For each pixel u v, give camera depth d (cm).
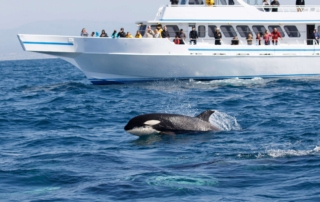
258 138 5769
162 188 3838
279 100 9788
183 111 8556
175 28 13450
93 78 13062
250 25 13725
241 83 13012
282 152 4888
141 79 13125
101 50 12569
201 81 13350
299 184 3888
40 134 6562
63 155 5081
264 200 3556
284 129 6384
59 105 9569
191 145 5397
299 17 13862
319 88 11712
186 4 13525
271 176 4119
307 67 13900
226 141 5597
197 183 3953
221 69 13338
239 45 13312
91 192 3794
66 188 3941
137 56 12662
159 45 12756
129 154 5066
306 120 7106
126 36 13025
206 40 13500
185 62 13012
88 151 5253
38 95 11488
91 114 8312
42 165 4672
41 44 12475
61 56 12769
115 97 10669
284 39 14000
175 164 4562
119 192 3772
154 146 5412
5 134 6625
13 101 10550
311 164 4409
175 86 12494
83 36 12888
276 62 13650
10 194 3828
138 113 8331
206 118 6216
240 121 7100
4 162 4847
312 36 14062
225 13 13462
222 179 4056
